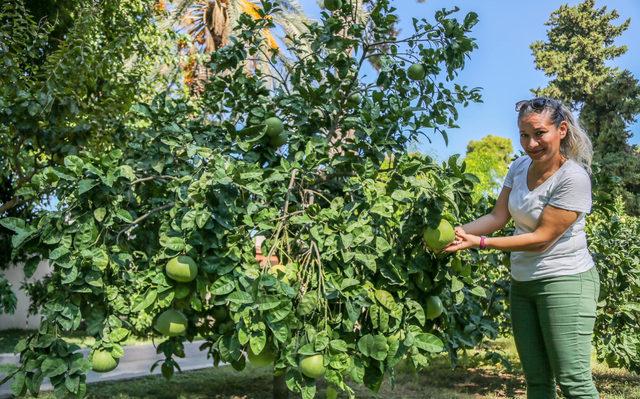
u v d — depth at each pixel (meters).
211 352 4.06
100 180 2.78
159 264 2.72
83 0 8.43
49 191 3.11
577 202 2.63
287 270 2.62
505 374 7.29
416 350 2.68
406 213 2.86
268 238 3.21
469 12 4.26
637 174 21.59
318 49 4.47
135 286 3.00
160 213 3.71
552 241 2.69
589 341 2.69
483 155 15.06
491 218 3.11
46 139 5.20
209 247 2.56
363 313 2.76
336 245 2.68
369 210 2.75
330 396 2.67
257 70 4.86
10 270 12.88
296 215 3.02
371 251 2.76
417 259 2.87
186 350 9.66
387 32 4.48
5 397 4.99
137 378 6.46
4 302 4.02
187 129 3.91
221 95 4.73
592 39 27.58
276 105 4.49
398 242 2.92
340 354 2.48
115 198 3.01
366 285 2.67
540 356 2.85
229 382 6.22
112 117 6.15
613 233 5.77
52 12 9.30
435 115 4.54
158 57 9.34
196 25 16.42
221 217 2.59
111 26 8.72
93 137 5.66
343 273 2.72
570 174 2.66
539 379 2.86
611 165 20.88
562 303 2.68
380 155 4.08
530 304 2.85
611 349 5.94
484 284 5.32
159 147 3.76
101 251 2.73
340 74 4.38
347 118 4.25
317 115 4.52
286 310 2.39
